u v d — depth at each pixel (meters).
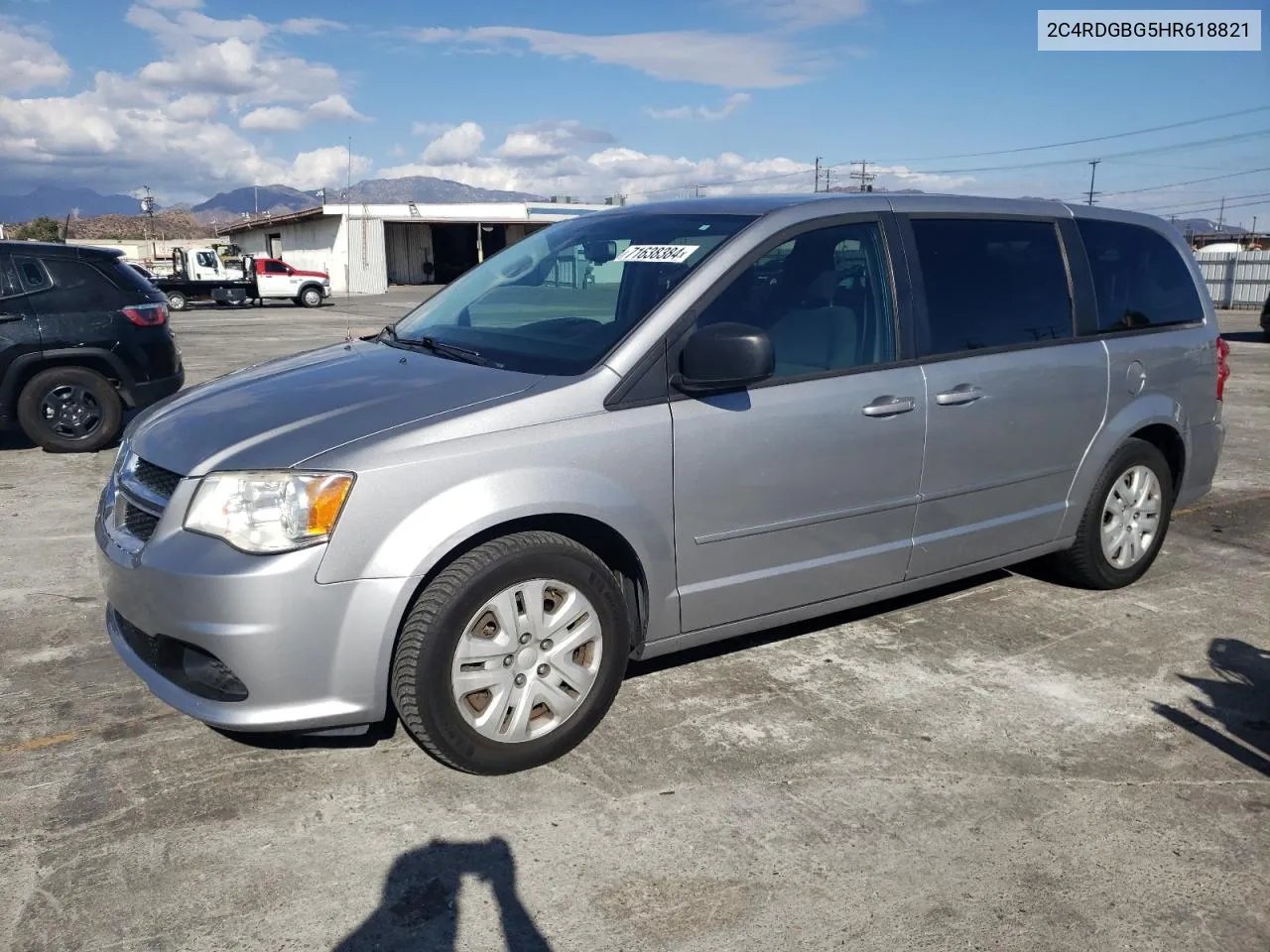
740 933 2.50
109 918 2.52
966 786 3.17
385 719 3.54
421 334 4.04
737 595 3.61
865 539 3.90
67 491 6.92
